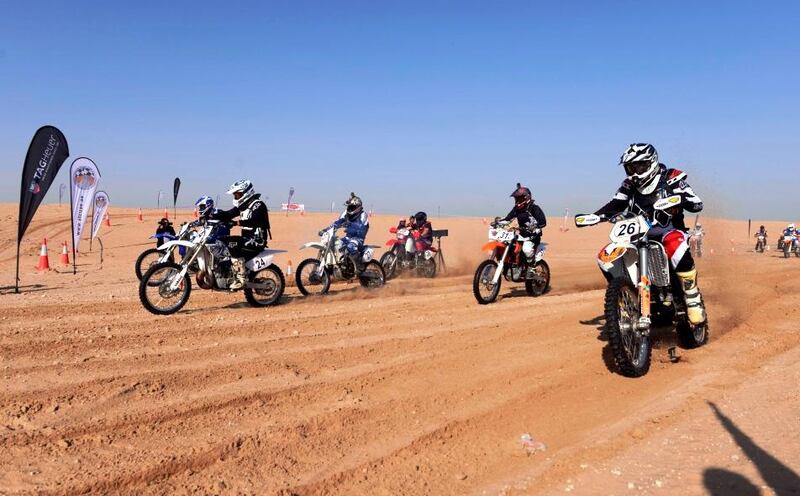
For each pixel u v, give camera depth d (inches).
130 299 374.6
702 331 252.8
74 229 563.2
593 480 132.9
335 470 142.6
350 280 434.9
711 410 172.4
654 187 225.3
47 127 427.5
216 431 160.7
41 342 241.3
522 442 157.3
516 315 326.6
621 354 202.8
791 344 253.4
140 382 192.7
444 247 920.9
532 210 400.5
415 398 190.1
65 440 152.3
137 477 135.3
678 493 124.4
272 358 227.1
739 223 1790.1
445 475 142.3
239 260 340.8
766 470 131.6
